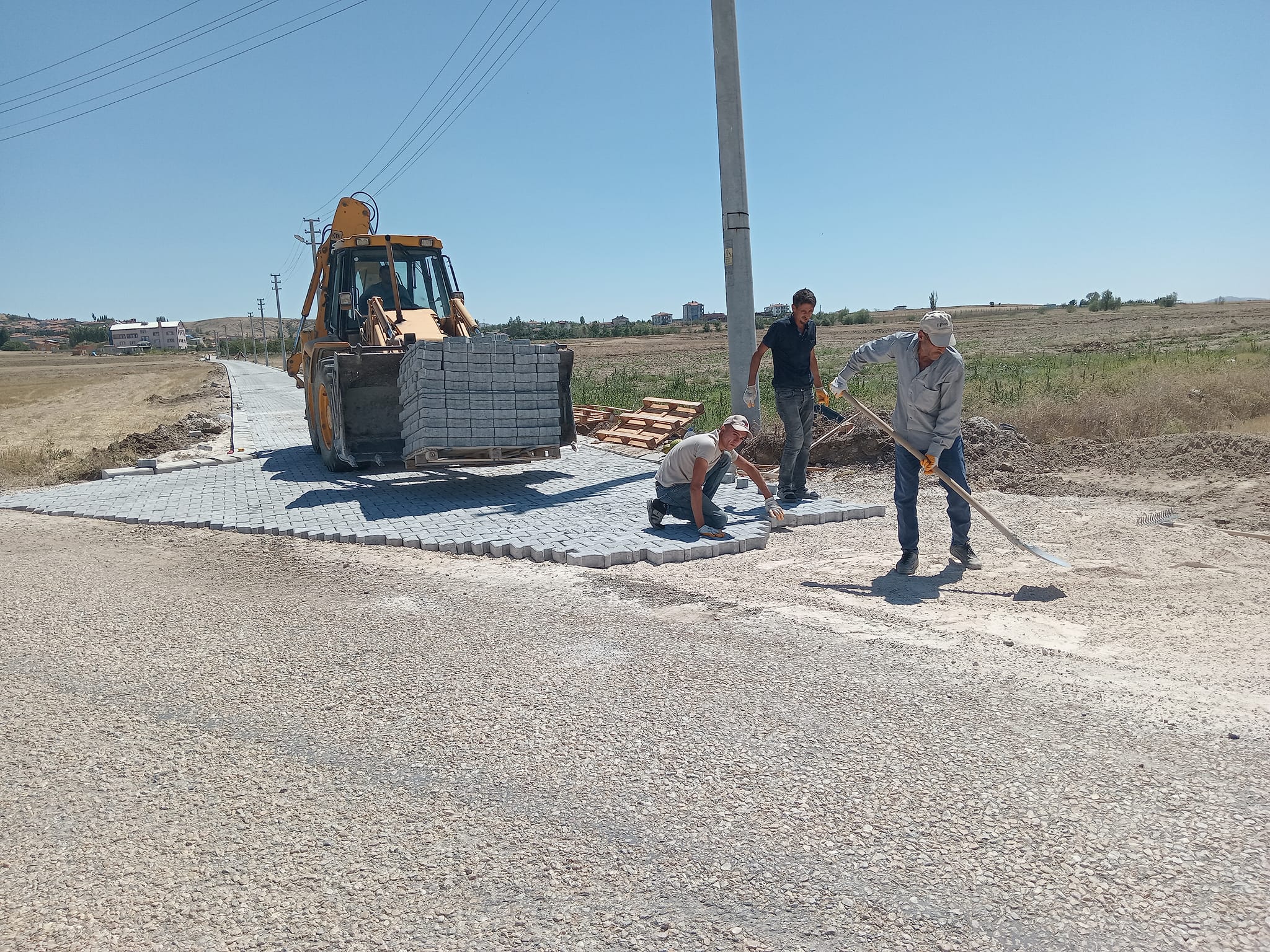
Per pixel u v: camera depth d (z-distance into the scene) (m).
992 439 9.36
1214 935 2.20
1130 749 3.17
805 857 2.61
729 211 9.99
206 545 7.49
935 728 3.41
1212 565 5.50
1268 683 3.67
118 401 33.00
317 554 6.96
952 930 2.27
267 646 4.74
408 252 12.14
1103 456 9.05
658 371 33.53
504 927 2.35
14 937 2.37
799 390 7.74
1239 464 8.13
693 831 2.79
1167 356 22.11
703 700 3.78
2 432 21.53
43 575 6.57
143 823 2.97
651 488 9.10
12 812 3.07
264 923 2.40
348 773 3.27
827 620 4.73
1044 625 4.54
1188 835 2.63
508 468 11.20
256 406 25.97
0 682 4.34
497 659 4.39
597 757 3.31
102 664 4.54
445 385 8.79
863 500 8.11
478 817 2.92
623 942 2.27
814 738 3.38
